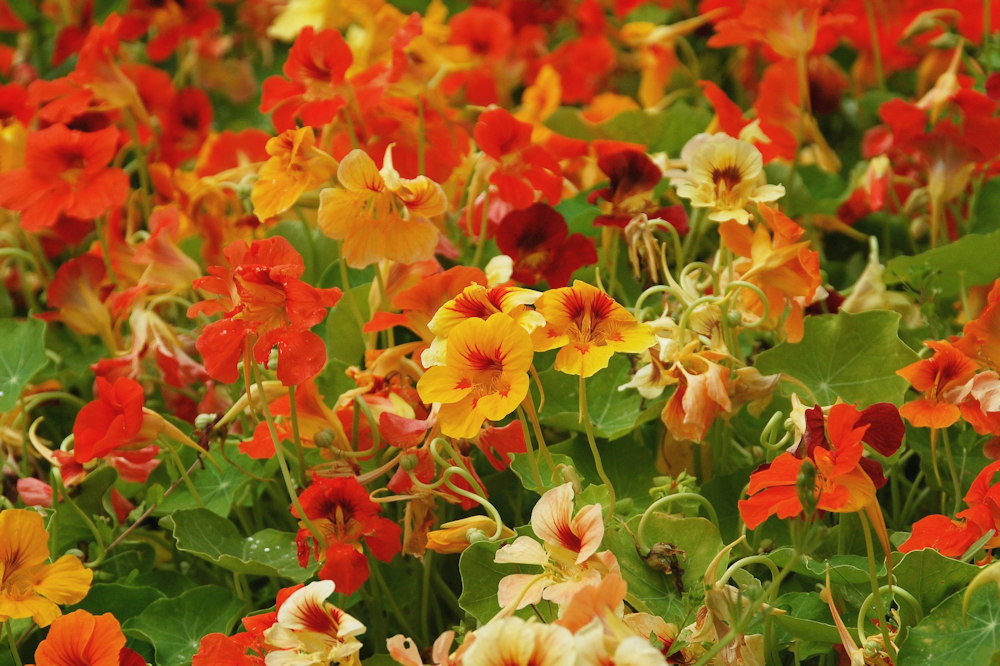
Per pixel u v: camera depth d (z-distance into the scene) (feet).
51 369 5.03
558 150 5.03
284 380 4.23
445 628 4.54
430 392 4.12
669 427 4.36
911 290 4.70
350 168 4.34
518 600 4.06
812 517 4.05
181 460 4.72
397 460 4.35
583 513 4.06
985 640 4.11
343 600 4.41
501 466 4.39
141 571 4.65
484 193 4.83
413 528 4.37
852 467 4.04
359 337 4.75
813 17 4.96
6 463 4.75
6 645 4.42
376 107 4.80
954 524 4.19
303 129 4.44
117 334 4.99
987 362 4.34
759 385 4.40
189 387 4.89
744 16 4.99
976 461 4.54
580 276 4.85
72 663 4.17
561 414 4.52
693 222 4.92
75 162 4.89
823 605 4.29
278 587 4.56
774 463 4.06
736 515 4.50
